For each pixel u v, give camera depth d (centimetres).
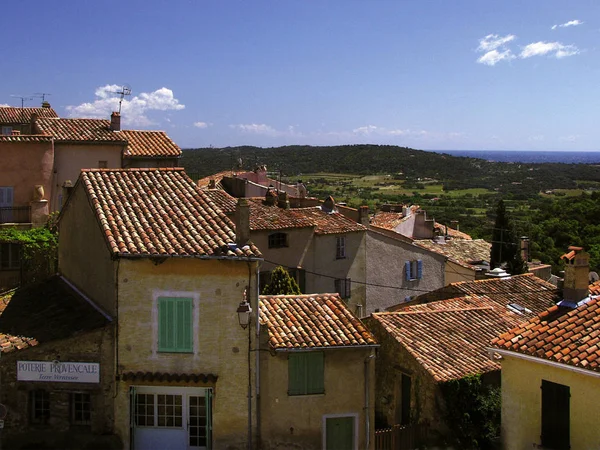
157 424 1988
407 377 2394
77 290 2352
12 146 3422
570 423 1730
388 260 4409
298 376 2030
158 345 1969
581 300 1966
